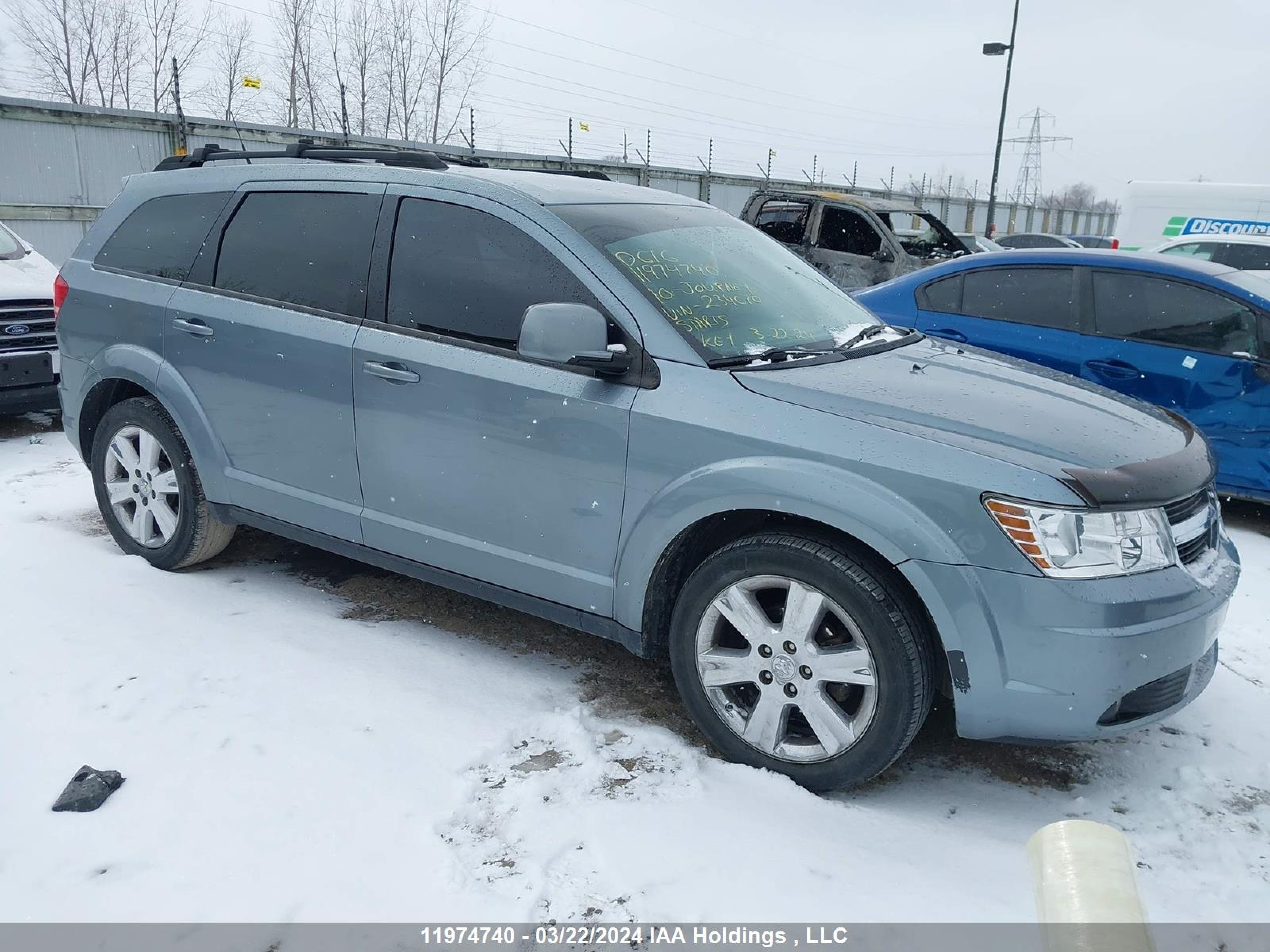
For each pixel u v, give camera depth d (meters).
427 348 3.36
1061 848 0.91
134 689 3.21
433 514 3.45
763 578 2.81
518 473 3.21
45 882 2.34
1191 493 2.76
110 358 4.18
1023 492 2.52
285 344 3.66
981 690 2.60
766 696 2.86
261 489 3.86
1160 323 5.55
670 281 3.21
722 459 2.84
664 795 2.78
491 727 3.10
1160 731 3.29
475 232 3.38
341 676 3.38
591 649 3.74
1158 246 12.26
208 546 4.20
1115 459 2.69
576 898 2.35
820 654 2.75
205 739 2.95
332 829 2.56
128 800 2.65
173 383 3.99
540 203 3.33
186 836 2.51
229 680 3.31
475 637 3.78
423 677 3.41
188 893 2.31
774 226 11.96
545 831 2.60
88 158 14.98
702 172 26.91
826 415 2.78
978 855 2.58
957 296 6.15
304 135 17.70
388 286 3.51
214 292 3.94
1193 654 2.66
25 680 3.23
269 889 2.34
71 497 5.30
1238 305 5.37
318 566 4.44
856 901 2.37
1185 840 2.69
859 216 11.33
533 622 3.96
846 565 2.67
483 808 2.69
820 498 2.68
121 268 4.25
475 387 3.24
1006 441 2.68
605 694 3.38
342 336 3.54
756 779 2.85
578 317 2.91
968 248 12.14
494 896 2.34
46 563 4.21
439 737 3.02
